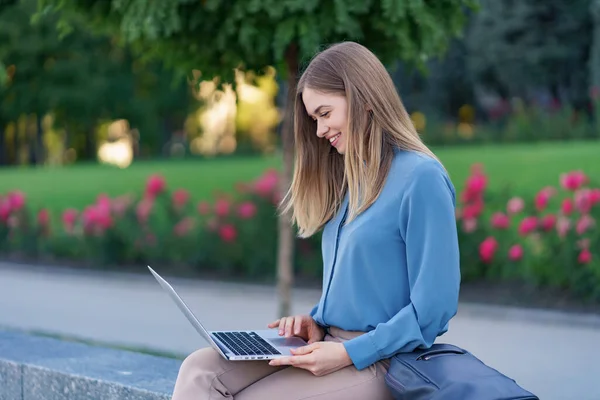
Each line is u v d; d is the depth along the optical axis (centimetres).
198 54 512
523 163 1195
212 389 258
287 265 580
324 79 260
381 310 256
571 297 853
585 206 835
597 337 716
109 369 393
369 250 254
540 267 883
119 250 1232
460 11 491
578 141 1594
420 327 246
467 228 948
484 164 1225
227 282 1085
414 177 248
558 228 862
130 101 2778
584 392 536
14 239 1366
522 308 838
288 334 283
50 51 2497
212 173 1456
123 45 562
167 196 1206
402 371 241
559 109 1862
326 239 279
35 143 3241
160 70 2650
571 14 1980
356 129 257
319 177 289
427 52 487
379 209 254
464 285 945
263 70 531
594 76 1723
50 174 1702
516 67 2039
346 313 262
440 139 1914
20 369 409
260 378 270
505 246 936
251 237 1113
